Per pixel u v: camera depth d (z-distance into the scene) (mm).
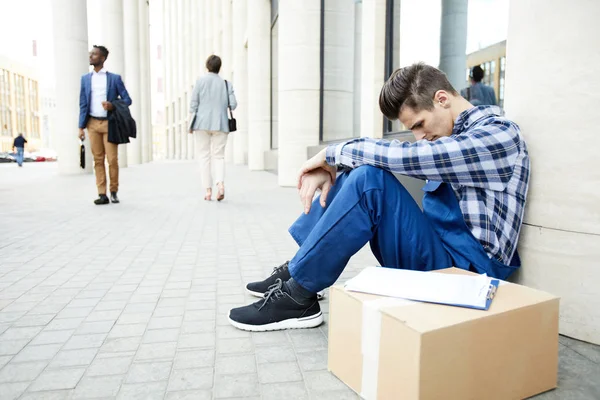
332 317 1569
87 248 3617
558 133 1771
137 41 25531
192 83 40625
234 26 20156
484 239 1729
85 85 5898
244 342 1861
